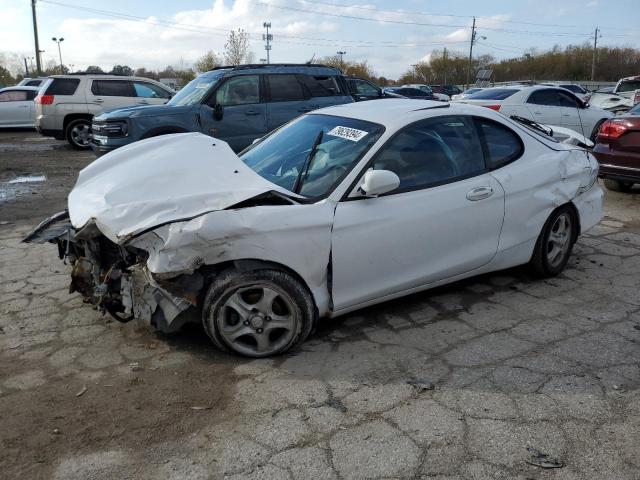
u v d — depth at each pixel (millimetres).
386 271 3748
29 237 3904
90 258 3621
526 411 2949
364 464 2562
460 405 3004
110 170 4031
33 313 4117
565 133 6719
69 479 2479
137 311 3357
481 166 4223
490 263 4309
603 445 2688
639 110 7773
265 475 2496
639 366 3400
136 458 2609
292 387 3178
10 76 78188
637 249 5691
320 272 3504
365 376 3295
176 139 4320
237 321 3434
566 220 4789
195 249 3121
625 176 7469
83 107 14609
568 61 80188
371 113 4207
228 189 3459
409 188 3834
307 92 9844
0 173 11031
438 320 4035
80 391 3131
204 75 9906
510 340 3736
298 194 3682
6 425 2838
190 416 2916
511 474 2502
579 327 3926
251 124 9352
